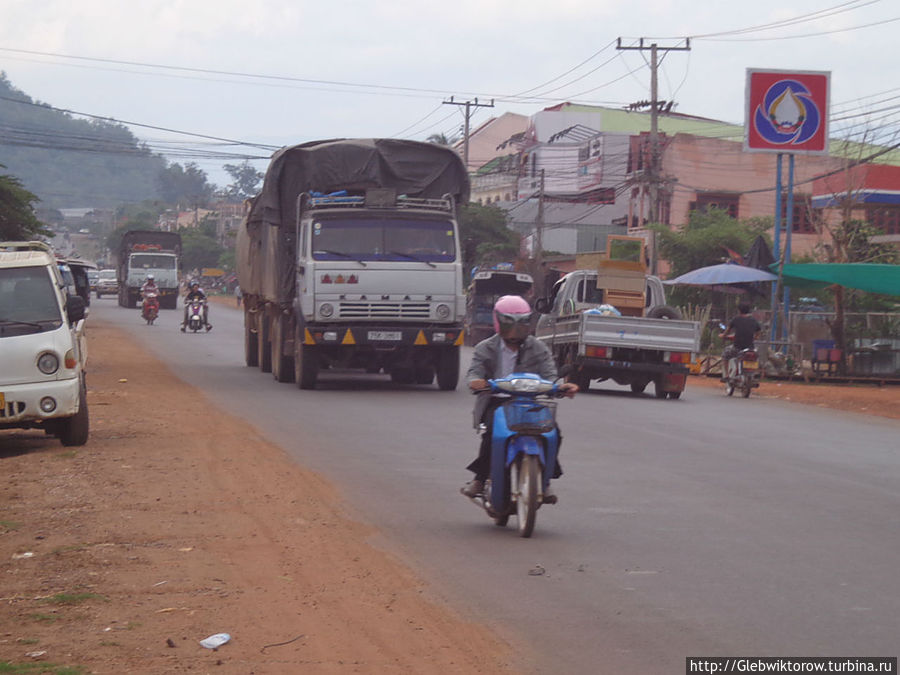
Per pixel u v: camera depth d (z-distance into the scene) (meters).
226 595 6.57
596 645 5.70
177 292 70.69
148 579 6.93
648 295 26.48
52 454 12.31
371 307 20.16
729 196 61.34
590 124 80.31
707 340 36.03
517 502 8.45
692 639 5.80
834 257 40.06
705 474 11.84
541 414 8.50
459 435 14.59
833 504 10.13
